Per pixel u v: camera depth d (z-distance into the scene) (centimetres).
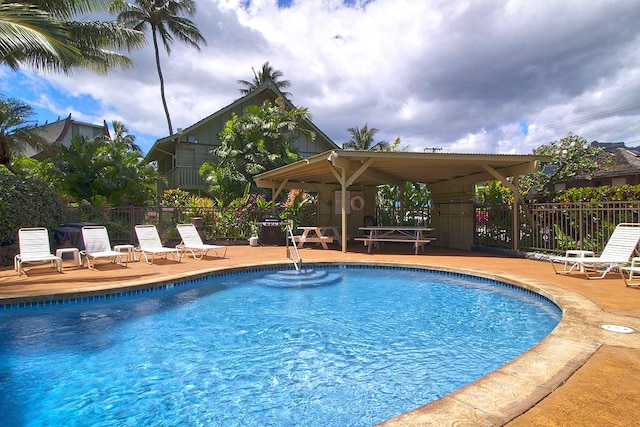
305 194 1959
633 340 380
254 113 2305
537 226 1123
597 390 274
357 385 376
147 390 367
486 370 408
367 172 1285
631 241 750
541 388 276
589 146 1566
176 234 1512
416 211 1777
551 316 589
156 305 657
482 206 1335
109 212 1412
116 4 1345
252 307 655
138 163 1741
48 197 1121
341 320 585
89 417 319
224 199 2022
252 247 1449
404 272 959
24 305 608
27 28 831
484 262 1009
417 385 375
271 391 365
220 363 429
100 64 1379
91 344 482
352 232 1738
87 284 697
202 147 2448
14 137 1569
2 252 948
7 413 326
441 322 575
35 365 420
